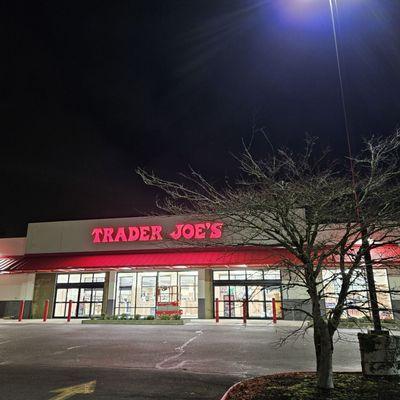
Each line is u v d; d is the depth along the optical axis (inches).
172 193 355.9
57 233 1147.3
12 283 1143.0
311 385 282.0
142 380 345.7
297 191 282.7
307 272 277.7
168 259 999.0
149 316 947.3
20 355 490.0
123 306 1082.7
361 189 299.6
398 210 275.9
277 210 277.7
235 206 290.5
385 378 295.6
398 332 563.2
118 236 1085.8
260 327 788.6
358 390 266.1
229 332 705.6
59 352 507.8
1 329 812.6
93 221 1130.0
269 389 275.6
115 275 1099.3
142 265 1002.1
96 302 1106.7
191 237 1010.7
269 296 995.9
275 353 482.3
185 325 856.3
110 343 583.2
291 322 886.4
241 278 1026.1
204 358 452.4
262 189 326.6
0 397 295.6
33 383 338.3
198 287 1031.0
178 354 480.4
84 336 674.8
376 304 300.5
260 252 932.0
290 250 281.6
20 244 1178.0
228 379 348.8
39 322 981.2
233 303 1011.3
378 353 300.0
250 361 432.8
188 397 291.4
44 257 1132.5
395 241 280.2
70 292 1130.0
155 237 1056.2
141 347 539.8
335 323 274.1
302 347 529.0
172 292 1060.5
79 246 1119.0
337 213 291.1
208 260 956.0
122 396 294.5
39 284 1139.9
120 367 405.7
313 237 283.1
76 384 333.4
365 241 279.6
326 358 270.2
